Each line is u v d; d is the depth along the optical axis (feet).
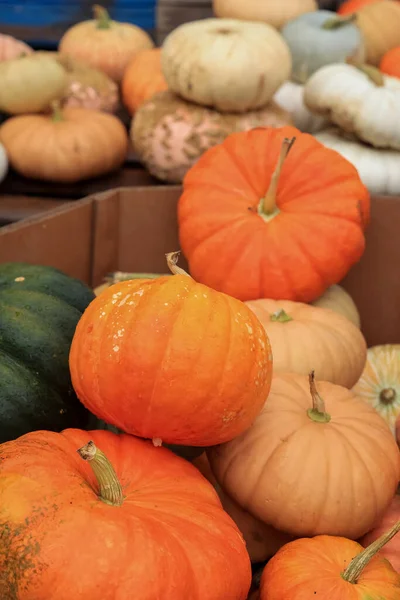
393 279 7.02
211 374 4.80
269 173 6.45
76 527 4.30
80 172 7.73
